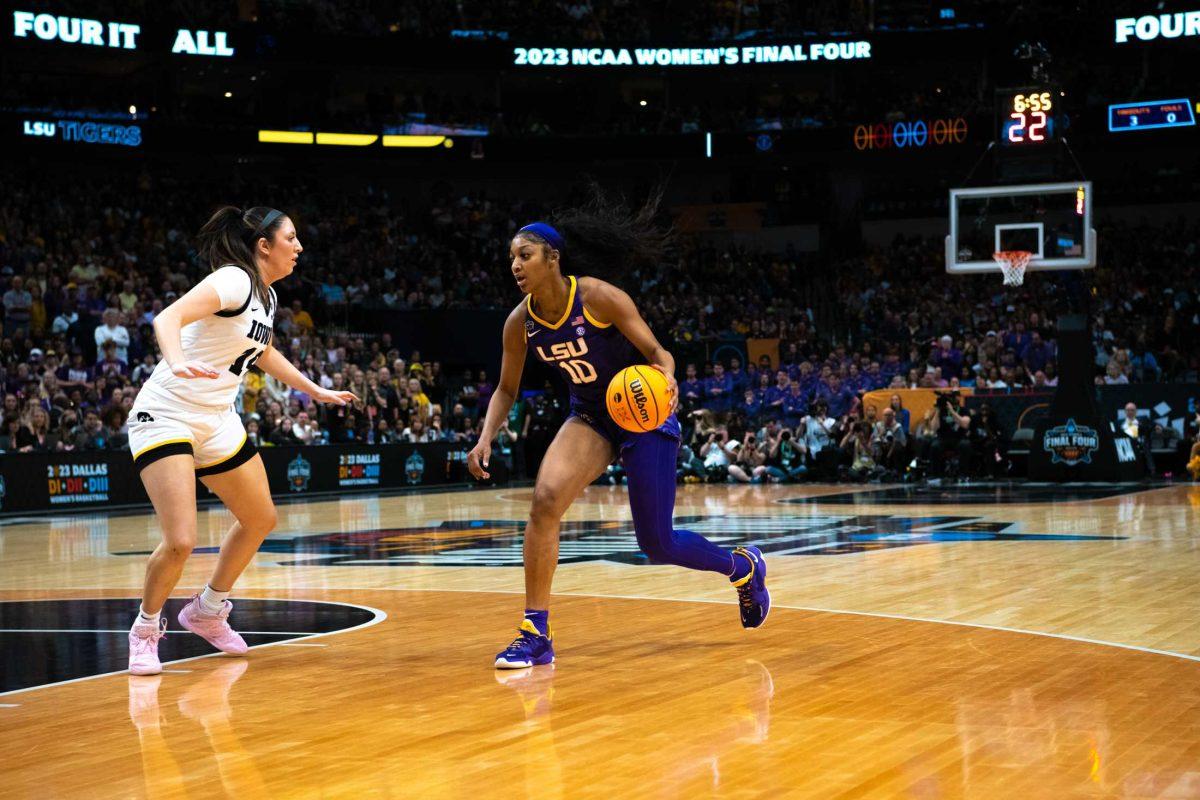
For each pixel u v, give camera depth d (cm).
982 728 353
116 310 2038
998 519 1205
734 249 2959
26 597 728
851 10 2955
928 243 2880
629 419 466
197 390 471
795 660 473
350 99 3103
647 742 342
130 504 1733
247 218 485
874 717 370
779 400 2239
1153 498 1489
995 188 1897
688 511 1390
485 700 405
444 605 662
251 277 477
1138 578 727
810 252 3012
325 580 789
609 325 473
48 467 1625
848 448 2047
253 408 1972
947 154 2822
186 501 461
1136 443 1978
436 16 2953
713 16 3066
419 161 2823
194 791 297
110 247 2381
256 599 695
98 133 2480
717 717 374
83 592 755
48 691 430
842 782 297
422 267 2756
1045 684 418
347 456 1992
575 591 707
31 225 2314
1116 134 2661
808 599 654
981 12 2862
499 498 1816
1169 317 2442
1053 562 821
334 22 2833
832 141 2797
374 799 288
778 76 3172
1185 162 2920
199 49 2555
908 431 2053
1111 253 2722
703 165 3012
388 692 421
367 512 1518
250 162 2895
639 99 3231
